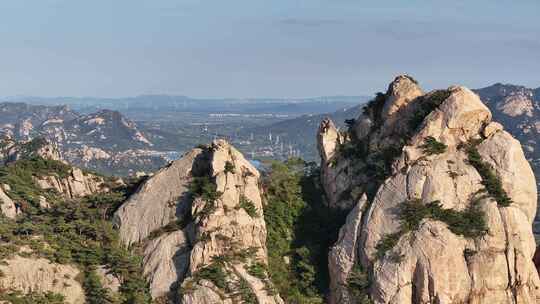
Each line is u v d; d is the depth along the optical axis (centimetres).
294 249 9919
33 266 9175
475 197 8838
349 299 8806
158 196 9956
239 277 8781
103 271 9312
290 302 9206
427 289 8469
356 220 9094
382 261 8688
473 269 8544
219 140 10062
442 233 8550
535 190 9100
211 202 9188
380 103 10338
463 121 9181
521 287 8625
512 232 8675
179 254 9231
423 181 8912
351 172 10112
